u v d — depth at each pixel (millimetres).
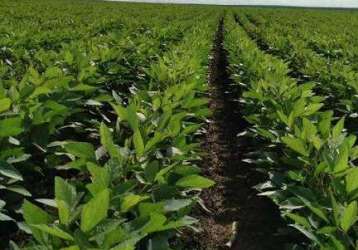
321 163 3756
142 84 7148
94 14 28859
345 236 2951
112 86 8672
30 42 10609
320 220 3348
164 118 4238
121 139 4387
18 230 4438
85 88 5680
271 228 5566
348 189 3391
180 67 7391
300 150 4094
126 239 2461
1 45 9641
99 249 2254
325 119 4469
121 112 4316
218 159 7836
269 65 9039
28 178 4965
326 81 8797
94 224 2447
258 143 6332
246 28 29156
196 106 5680
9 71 7668
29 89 4895
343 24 32656
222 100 12445
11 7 30594
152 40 12203
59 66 7465
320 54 13984
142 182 3229
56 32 12672
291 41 15312
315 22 34188
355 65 10180
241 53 11461
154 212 2609
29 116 4633
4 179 4074
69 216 2625
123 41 10547
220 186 6746
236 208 6078
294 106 5281
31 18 21703
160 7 51906
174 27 17625
